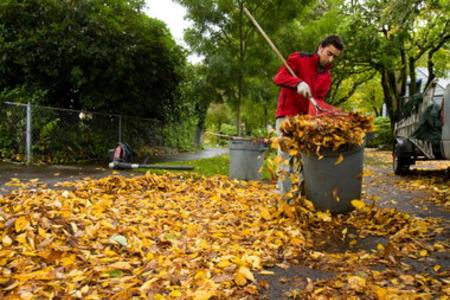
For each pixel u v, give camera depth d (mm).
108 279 2502
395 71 23188
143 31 12938
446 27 19578
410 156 8625
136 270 2670
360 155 4125
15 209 3691
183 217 4188
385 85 23188
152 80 13102
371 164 12219
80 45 11117
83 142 11742
